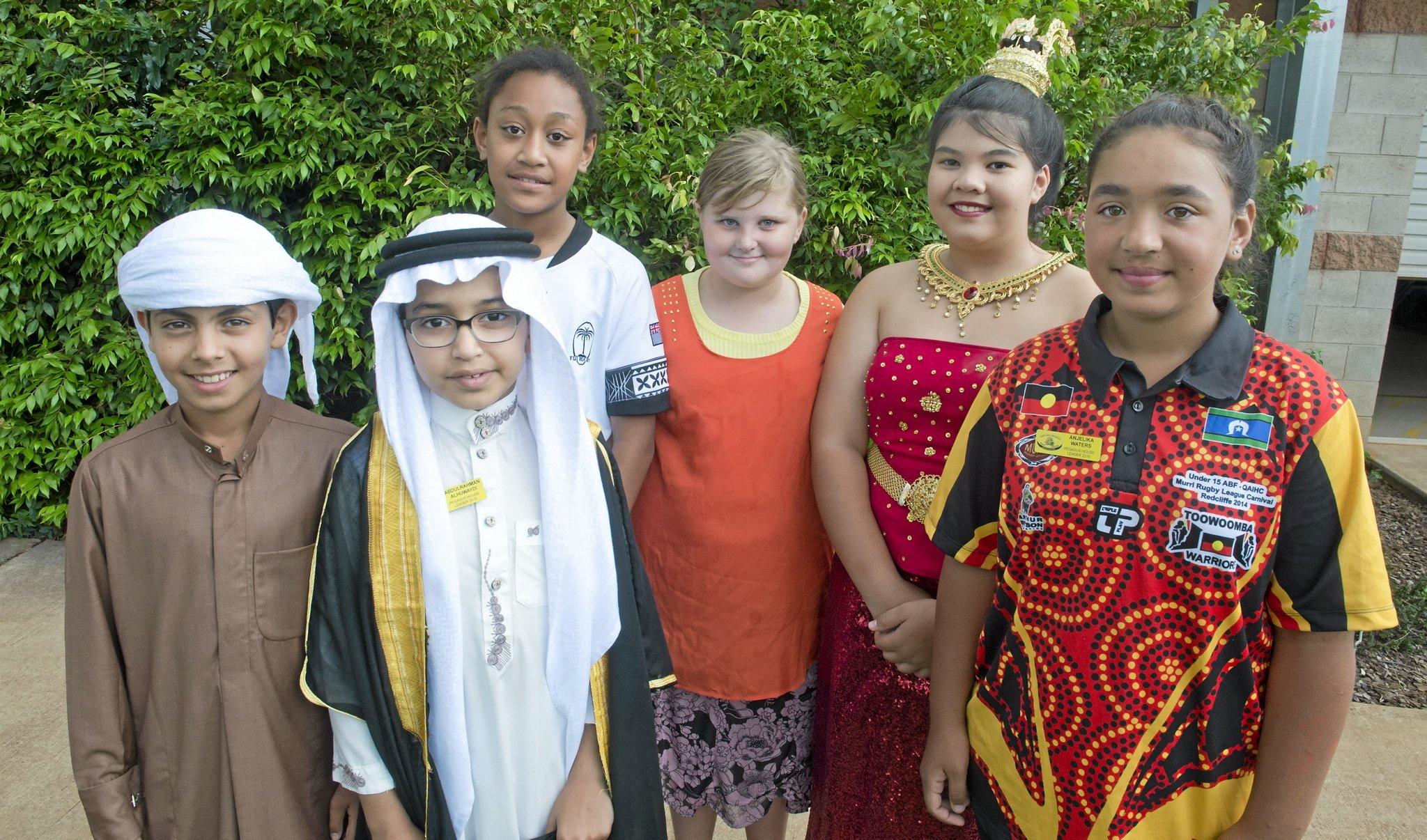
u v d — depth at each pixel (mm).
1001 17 3359
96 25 3926
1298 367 1196
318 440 1579
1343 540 1170
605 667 1534
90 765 1466
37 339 4211
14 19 4012
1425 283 8992
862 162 3730
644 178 3695
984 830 1520
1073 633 1291
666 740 2098
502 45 3705
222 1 3676
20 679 3100
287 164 3725
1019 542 1356
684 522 1989
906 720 1763
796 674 2035
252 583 1493
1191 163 1169
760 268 1912
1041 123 1735
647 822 1562
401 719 1436
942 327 1778
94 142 3793
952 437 1733
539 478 1478
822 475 1862
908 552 1778
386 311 1412
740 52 4473
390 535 1423
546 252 2113
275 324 1604
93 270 3910
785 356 1967
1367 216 5758
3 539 4176
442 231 1362
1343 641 1205
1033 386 1356
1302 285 5707
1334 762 2783
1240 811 1313
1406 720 3014
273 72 3844
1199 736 1266
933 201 1768
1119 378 1278
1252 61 4465
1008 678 1417
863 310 1902
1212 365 1218
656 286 2121
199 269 1396
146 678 1500
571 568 1448
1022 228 1756
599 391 2047
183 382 1452
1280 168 4430
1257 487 1181
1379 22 5500
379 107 3885
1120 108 3729
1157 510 1216
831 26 4164
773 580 1974
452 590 1396
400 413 1424
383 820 1463
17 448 4051
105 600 1495
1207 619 1219
